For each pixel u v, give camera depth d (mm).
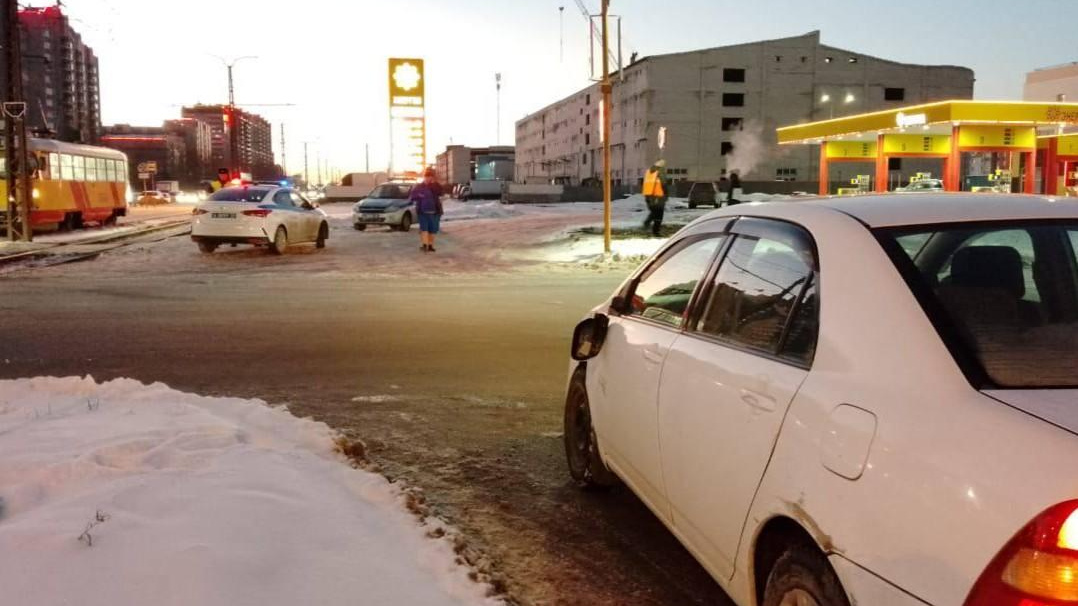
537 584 3824
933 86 79938
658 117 77000
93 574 3115
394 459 5520
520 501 4828
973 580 1938
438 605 3154
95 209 31828
